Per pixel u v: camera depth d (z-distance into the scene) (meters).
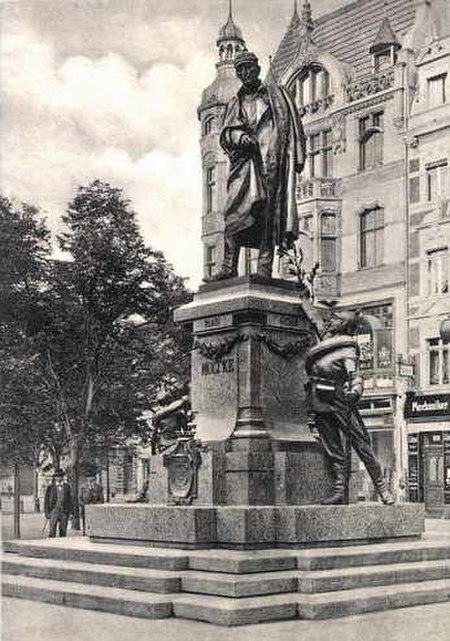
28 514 36.38
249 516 10.98
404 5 37.28
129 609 10.02
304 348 12.98
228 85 23.33
